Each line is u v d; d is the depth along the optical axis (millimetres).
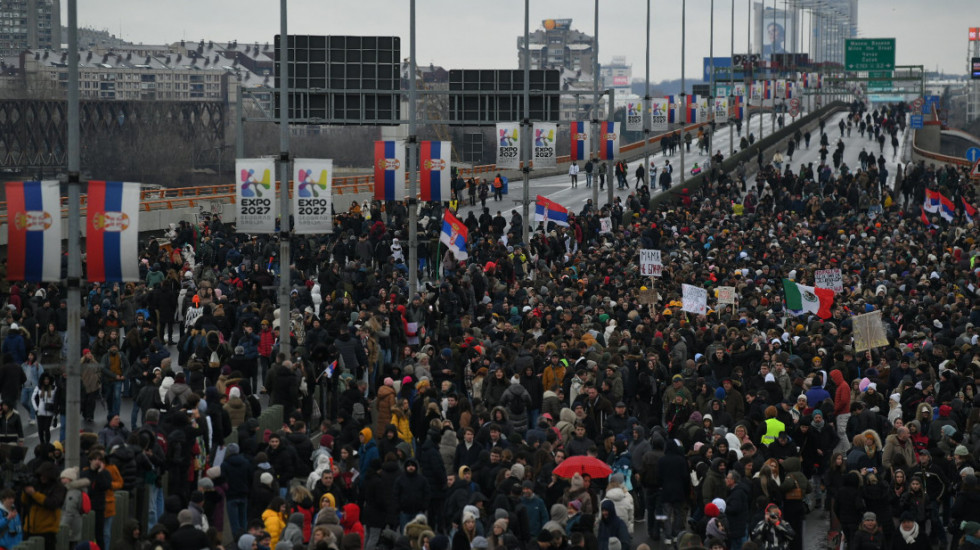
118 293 73438
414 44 77812
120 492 37719
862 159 171750
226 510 41156
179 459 39562
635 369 53031
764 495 38469
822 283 74250
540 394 51688
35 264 36969
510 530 35594
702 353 60281
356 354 54281
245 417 45719
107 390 53438
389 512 38750
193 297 66812
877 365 58531
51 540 34500
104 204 37000
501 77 106500
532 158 95375
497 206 148500
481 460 39438
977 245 101250
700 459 41531
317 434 54125
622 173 161250
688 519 39906
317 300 76000
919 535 38781
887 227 111375
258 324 59844
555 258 95625
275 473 39719
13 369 49250
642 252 77312
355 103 100875
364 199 141875
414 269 76750
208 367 55406
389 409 47531
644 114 139000
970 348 55781
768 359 52781
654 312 68688
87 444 38906
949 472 42719
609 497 38500
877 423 47438
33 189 36875
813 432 46062
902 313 68375
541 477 39719
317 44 99812
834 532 42188
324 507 34938
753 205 130500
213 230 91312
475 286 75188
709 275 81188
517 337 58562
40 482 34438
